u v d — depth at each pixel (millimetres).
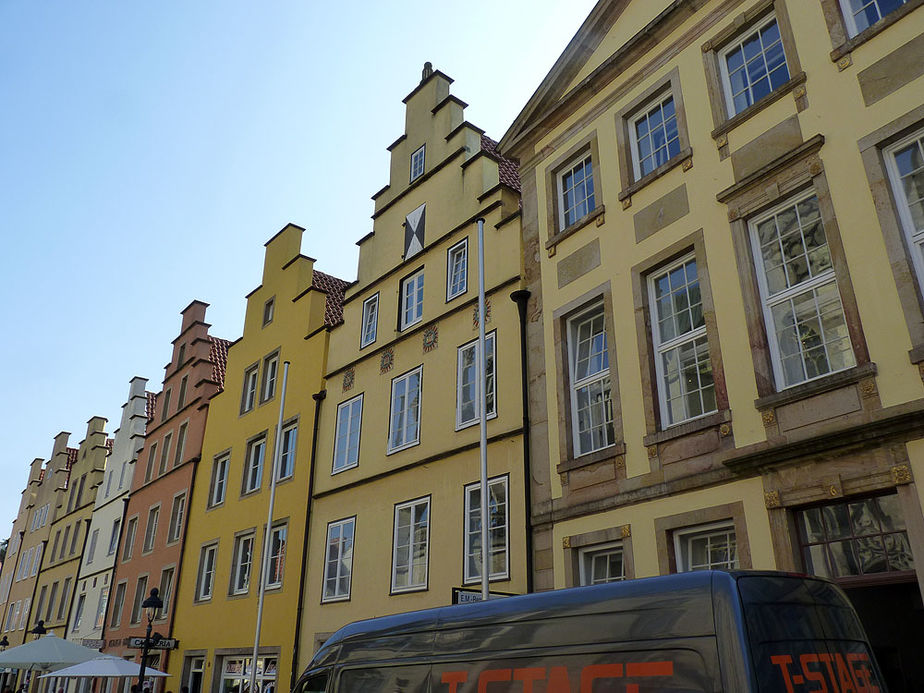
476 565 13133
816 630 4969
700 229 10727
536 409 12648
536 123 14398
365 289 19234
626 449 10773
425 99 19469
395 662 6977
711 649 4707
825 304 9086
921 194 8508
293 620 17531
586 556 11141
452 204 16984
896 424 7793
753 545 8836
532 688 5668
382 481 16266
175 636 22891
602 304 12234
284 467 20266
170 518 26094
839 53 9578
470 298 15367
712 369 10000
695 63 11641
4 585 47500
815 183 9359
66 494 41094
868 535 8055
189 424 27203
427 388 15844
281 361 22141
